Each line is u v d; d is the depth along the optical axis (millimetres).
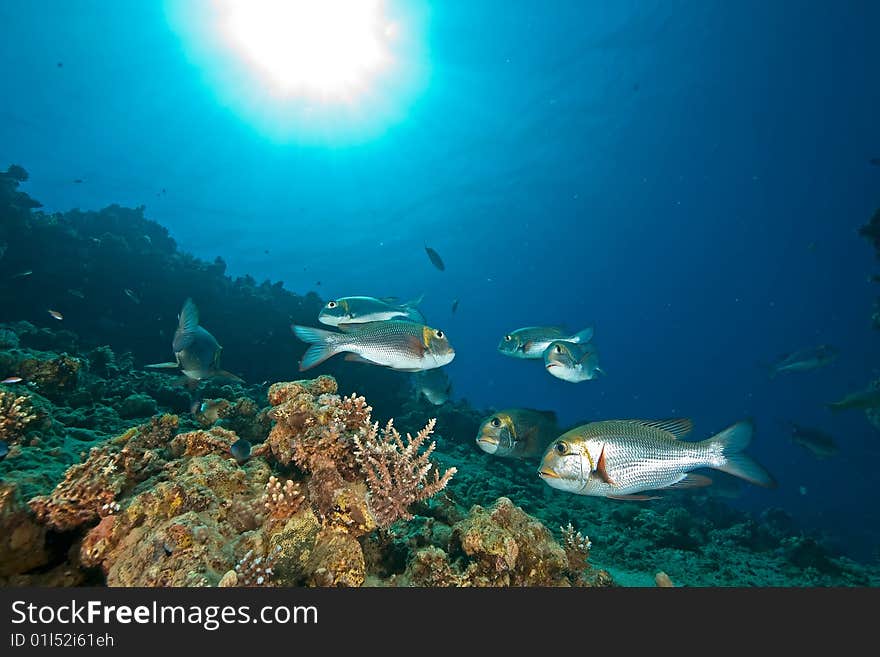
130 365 11922
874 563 14719
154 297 14180
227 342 14648
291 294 17328
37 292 12719
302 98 50844
